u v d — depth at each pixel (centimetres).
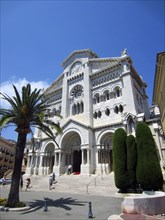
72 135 3869
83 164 3259
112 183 2486
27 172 4150
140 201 1188
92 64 4441
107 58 4147
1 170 6675
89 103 3862
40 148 4294
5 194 2283
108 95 3800
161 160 2597
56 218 1053
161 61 1845
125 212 1169
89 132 3466
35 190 2825
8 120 1539
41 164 4078
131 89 3297
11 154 7731
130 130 2934
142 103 4050
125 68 3559
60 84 5131
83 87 4222
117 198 1888
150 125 2934
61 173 3603
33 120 1764
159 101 2823
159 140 2742
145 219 1003
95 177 2873
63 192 2512
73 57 4925
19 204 1386
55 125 1888
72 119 3778
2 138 7031
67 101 4441
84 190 2431
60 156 3725
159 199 1276
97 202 1631
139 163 1878
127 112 3078
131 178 1966
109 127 3338
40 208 1361
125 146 2178
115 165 2123
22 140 1664
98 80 4081
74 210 1282
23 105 1678
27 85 1789
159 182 1731
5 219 1030
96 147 3384
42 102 1867
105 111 3650
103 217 1080
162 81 2184
